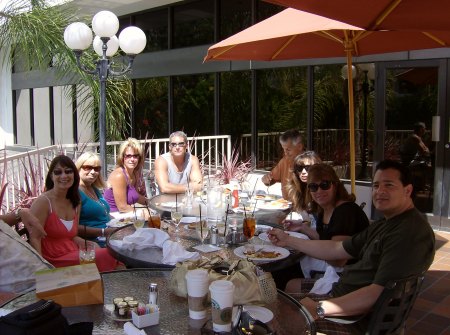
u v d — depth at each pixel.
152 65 8.92
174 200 4.23
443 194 5.62
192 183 4.73
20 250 2.49
